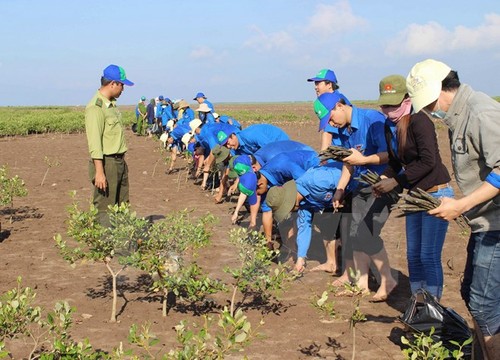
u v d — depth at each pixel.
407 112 5.06
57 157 19.19
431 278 4.97
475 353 4.14
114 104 7.06
